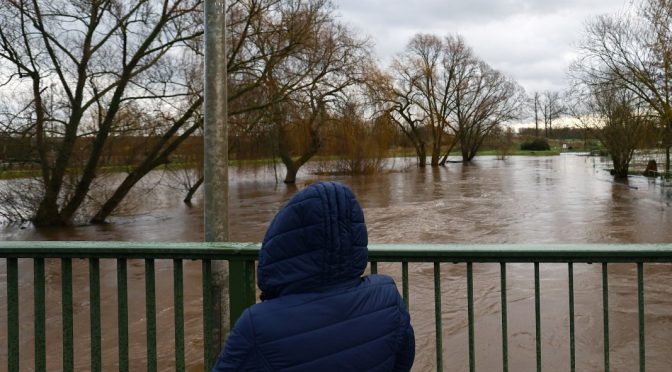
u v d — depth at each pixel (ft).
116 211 80.07
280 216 5.97
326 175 148.25
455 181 128.88
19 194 70.90
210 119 13.02
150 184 104.22
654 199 83.25
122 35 68.64
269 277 5.94
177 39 69.26
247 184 128.57
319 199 5.86
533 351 23.67
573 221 62.18
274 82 89.66
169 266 40.27
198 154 94.99
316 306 5.83
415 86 194.59
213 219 12.97
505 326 9.07
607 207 74.28
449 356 23.34
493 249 8.72
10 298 9.49
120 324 9.43
